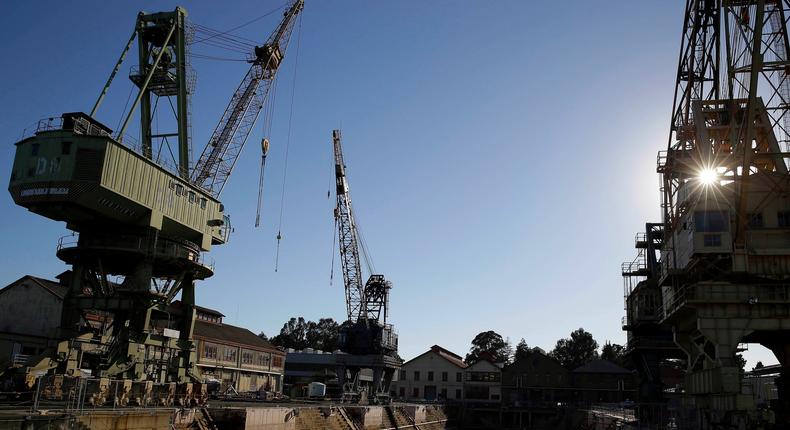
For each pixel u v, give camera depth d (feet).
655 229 241.96
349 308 338.13
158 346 169.17
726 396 134.00
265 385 334.24
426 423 320.91
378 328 308.60
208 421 133.80
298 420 169.37
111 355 155.63
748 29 149.28
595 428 236.43
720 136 160.25
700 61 178.19
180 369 175.63
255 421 140.56
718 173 146.72
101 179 145.89
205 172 235.40
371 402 279.69
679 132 175.32
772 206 146.30
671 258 171.42
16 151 152.46
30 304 217.36
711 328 136.67
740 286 137.39
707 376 142.51
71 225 164.14
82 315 164.45
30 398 128.67
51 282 233.76
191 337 181.88
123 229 163.43
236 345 305.32
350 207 353.31
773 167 155.84
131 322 162.40
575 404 367.66
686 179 159.43
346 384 296.92
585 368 425.69
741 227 141.38
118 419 106.22
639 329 232.12
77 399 117.08
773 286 136.98
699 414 150.20
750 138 135.95
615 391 416.46
